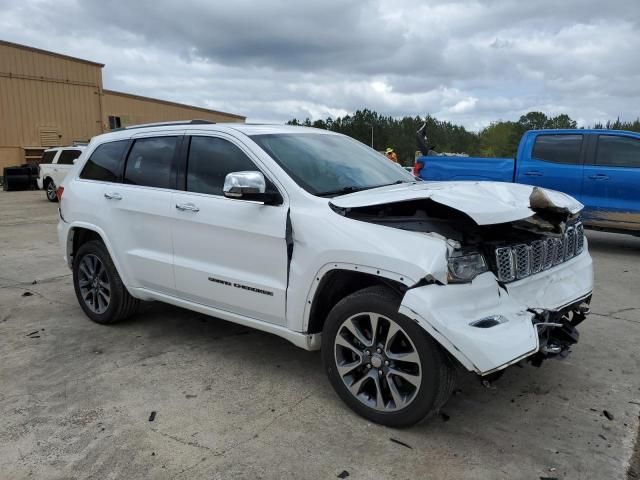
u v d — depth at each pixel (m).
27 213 15.20
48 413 3.50
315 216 3.44
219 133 4.17
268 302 3.72
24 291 6.46
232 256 3.91
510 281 3.26
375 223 3.25
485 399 3.64
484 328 2.90
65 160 18.44
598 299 5.97
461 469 2.88
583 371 4.06
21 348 4.62
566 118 100.75
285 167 3.75
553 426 3.30
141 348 4.59
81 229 5.22
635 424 3.32
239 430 3.28
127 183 4.75
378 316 3.19
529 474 2.84
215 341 4.73
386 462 2.94
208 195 4.10
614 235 10.77
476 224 3.23
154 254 4.48
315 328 3.61
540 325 3.16
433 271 2.92
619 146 8.58
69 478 2.84
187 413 3.48
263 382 3.92
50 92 30.30
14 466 2.94
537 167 9.15
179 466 2.92
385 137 99.19
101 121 32.97
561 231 3.48
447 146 117.12
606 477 2.81
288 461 2.96
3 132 28.55
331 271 3.34
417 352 3.03
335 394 3.73
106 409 3.54
